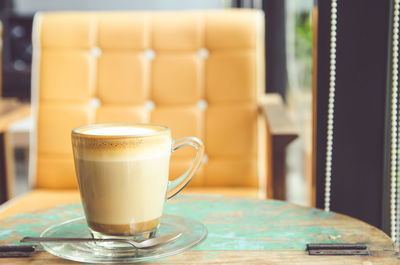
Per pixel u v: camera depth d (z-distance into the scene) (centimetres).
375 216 98
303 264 49
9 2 322
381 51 94
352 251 51
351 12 95
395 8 92
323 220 63
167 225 60
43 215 67
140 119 129
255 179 126
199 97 129
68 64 129
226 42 128
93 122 129
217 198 74
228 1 297
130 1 325
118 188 51
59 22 130
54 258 51
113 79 129
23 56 321
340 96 97
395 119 94
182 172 127
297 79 184
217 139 126
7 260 51
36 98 129
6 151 117
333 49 96
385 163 96
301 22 175
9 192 118
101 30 130
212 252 52
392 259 50
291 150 186
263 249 53
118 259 49
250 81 126
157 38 130
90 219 53
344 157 98
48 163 128
